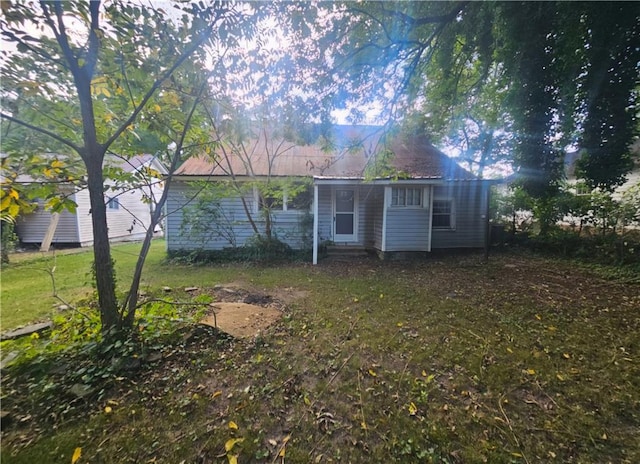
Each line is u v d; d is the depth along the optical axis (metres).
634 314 4.00
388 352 3.01
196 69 3.01
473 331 3.51
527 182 6.39
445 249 9.60
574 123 5.26
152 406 2.15
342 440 1.87
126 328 2.81
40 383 2.26
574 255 7.76
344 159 9.39
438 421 2.04
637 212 6.70
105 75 2.75
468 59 5.58
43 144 2.85
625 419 2.06
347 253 8.83
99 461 1.69
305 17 4.09
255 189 8.48
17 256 8.28
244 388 2.39
